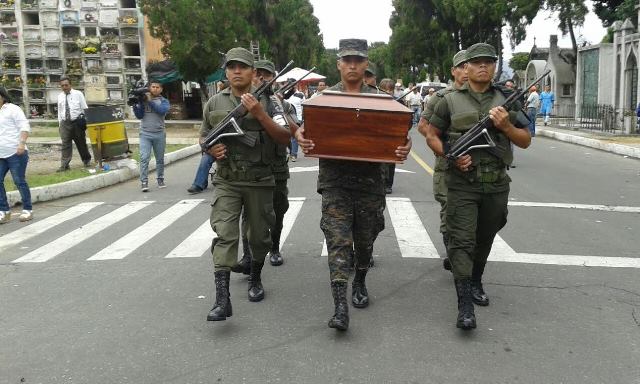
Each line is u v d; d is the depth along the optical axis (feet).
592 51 86.79
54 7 110.52
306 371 12.06
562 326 14.29
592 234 23.20
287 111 15.47
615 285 17.26
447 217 14.21
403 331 14.02
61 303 16.38
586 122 77.56
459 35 129.18
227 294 14.01
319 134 13.65
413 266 19.27
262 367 12.27
